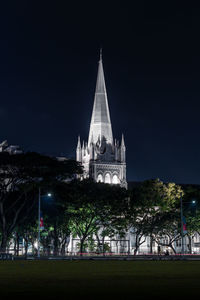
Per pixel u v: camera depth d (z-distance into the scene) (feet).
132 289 75.97
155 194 343.67
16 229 343.67
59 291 73.26
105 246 379.35
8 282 91.20
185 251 483.10
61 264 185.26
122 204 340.59
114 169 652.07
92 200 328.08
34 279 99.19
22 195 315.78
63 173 306.96
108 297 64.95
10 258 266.16
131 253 423.64
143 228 359.25
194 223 362.12
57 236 350.23
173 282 89.92
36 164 294.66
